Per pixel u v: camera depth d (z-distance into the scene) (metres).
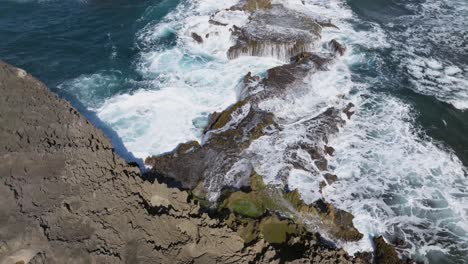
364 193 24.94
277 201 23.20
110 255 15.73
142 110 30.34
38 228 15.33
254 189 23.70
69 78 32.97
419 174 26.39
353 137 28.70
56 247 15.11
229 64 35.47
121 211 17.58
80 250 15.34
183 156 26.31
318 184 24.72
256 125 28.05
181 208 20.00
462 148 28.56
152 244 17.06
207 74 34.12
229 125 28.62
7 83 21.72
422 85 33.78
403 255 21.98
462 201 24.84
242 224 21.11
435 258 21.97
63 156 19.03
